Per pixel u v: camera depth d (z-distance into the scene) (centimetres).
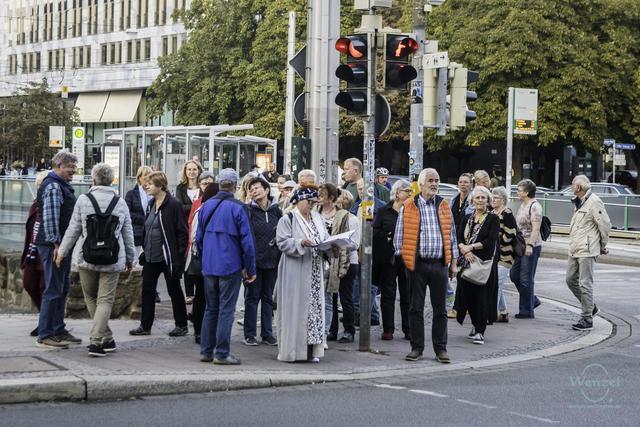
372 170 1305
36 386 968
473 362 1273
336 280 1345
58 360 1119
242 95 5653
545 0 4744
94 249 1148
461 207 1642
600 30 4928
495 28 4803
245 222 1157
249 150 3628
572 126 4828
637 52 4997
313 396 1036
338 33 1773
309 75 1767
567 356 1339
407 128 5406
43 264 1223
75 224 1167
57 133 4834
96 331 1163
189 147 3456
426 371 1198
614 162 4538
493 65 4741
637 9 4869
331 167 1769
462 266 1413
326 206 1384
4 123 6556
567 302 1961
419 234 1252
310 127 1767
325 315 1327
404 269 1445
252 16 5744
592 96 4762
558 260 2955
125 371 1065
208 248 1157
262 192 1331
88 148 8788
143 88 8181
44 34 9488
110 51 8562
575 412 967
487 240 1404
